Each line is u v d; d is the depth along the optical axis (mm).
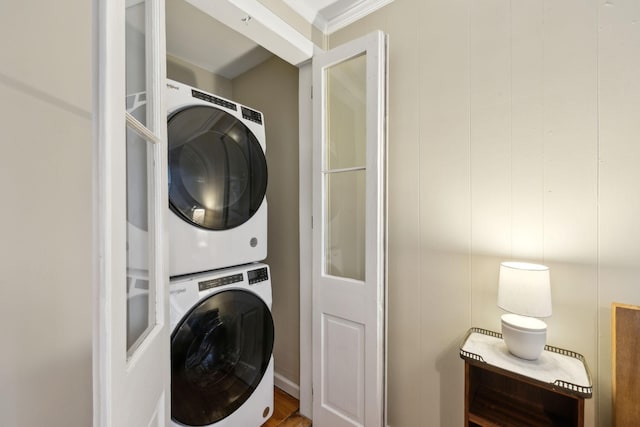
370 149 1352
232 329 1377
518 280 953
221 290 1330
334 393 1500
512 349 1003
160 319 829
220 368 1333
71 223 936
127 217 691
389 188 1478
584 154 1011
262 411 1525
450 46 1290
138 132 720
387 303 1437
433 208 1344
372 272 1353
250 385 1465
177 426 1161
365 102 1449
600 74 982
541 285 928
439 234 1329
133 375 573
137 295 744
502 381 1156
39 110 862
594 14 990
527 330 968
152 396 720
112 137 445
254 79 2117
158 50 834
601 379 982
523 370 927
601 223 986
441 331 1327
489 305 1205
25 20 829
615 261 965
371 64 1342
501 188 1173
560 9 1049
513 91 1143
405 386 1435
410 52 1402
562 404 1041
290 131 1911
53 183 894
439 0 1318
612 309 921
